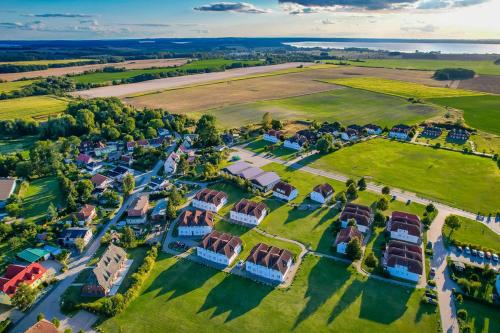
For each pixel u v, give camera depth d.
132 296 108.06
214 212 157.88
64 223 148.00
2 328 97.56
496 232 139.50
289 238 137.50
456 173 191.62
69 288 114.69
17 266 116.56
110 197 165.50
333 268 120.25
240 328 96.75
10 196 167.25
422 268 114.00
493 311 101.75
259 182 178.88
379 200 153.50
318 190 163.88
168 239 139.50
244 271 120.50
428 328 96.06
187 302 106.44
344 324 97.56
